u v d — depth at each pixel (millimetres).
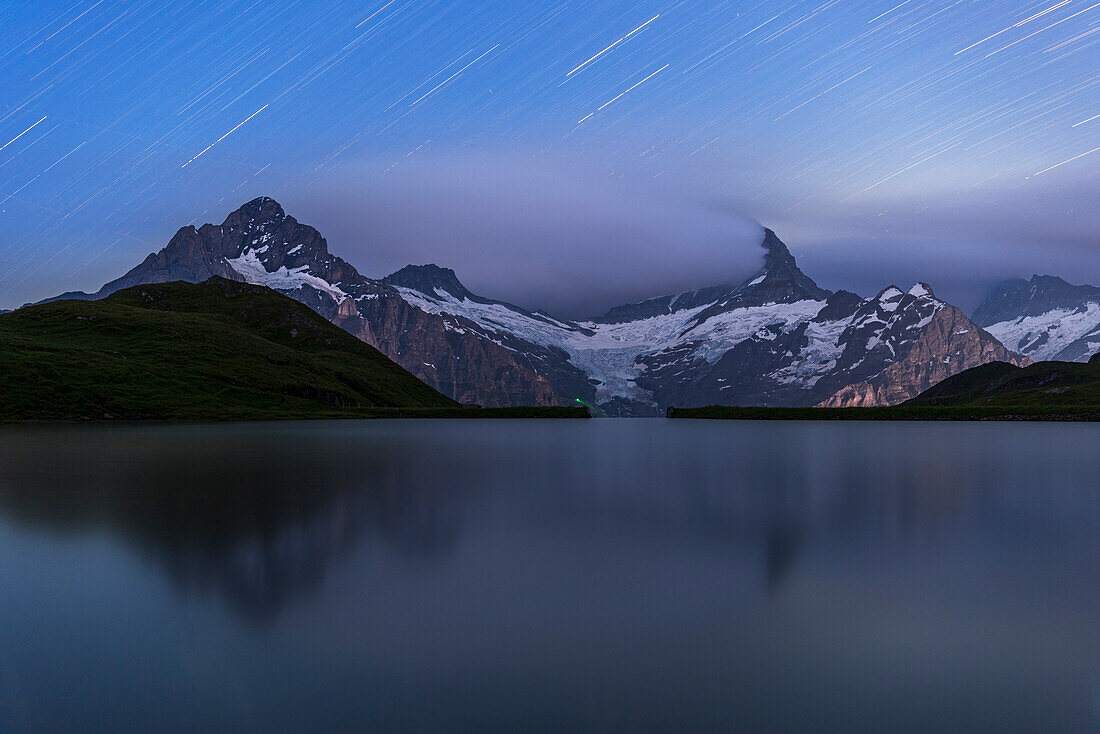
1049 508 35688
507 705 13742
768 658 16000
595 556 24906
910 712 13508
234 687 14336
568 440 97562
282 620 18062
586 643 16750
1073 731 12703
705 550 25953
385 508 34688
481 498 38375
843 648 16562
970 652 16375
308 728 12875
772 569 23328
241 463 57344
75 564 23328
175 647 16359
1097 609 19297
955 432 122938
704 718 13312
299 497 38125
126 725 12938
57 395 167000
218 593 20219
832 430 132875
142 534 27984
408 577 22078
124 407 169750
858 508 35562
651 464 59750
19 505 34938
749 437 107062
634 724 13078
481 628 17594
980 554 25453
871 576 22500
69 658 15734
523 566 23500
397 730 12742
